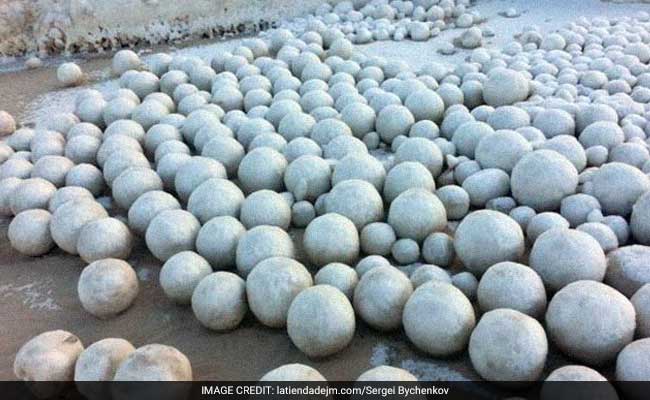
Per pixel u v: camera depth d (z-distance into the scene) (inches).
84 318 78.5
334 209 88.0
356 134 117.6
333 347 67.9
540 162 90.7
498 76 125.7
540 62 142.3
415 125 114.0
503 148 98.5
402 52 171.6
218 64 153.6
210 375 68.6
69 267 89.7
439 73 141.1
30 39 182.4
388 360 69.7
